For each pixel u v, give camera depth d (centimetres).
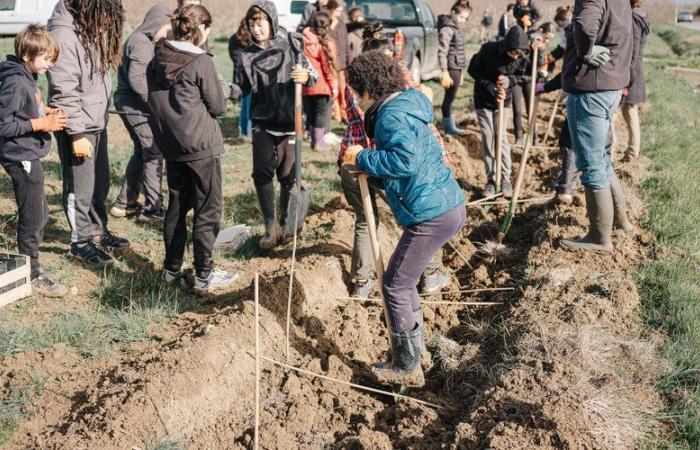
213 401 407
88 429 368
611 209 552
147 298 516
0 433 370
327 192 779
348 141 504
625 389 399
